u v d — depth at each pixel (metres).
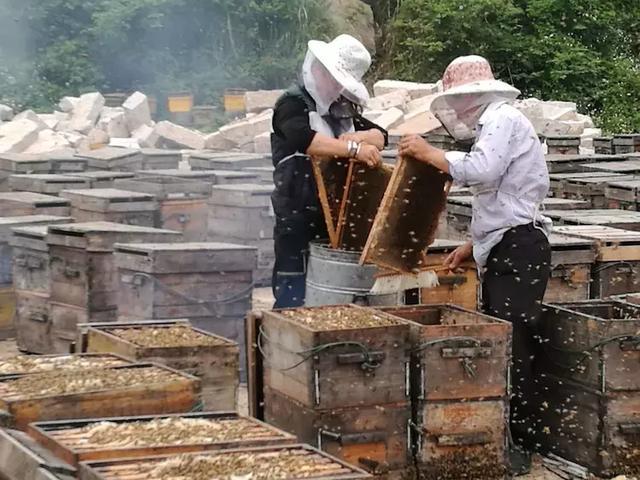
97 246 6.56
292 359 4.70
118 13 23.23
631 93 24.34
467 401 4.80
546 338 5.30
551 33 24.81
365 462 4.61
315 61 5.85
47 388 4.05
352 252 5.63
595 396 5.04
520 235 5.27
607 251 6.17
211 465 3.24
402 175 5.20
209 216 8.49
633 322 4.99
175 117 21.38
